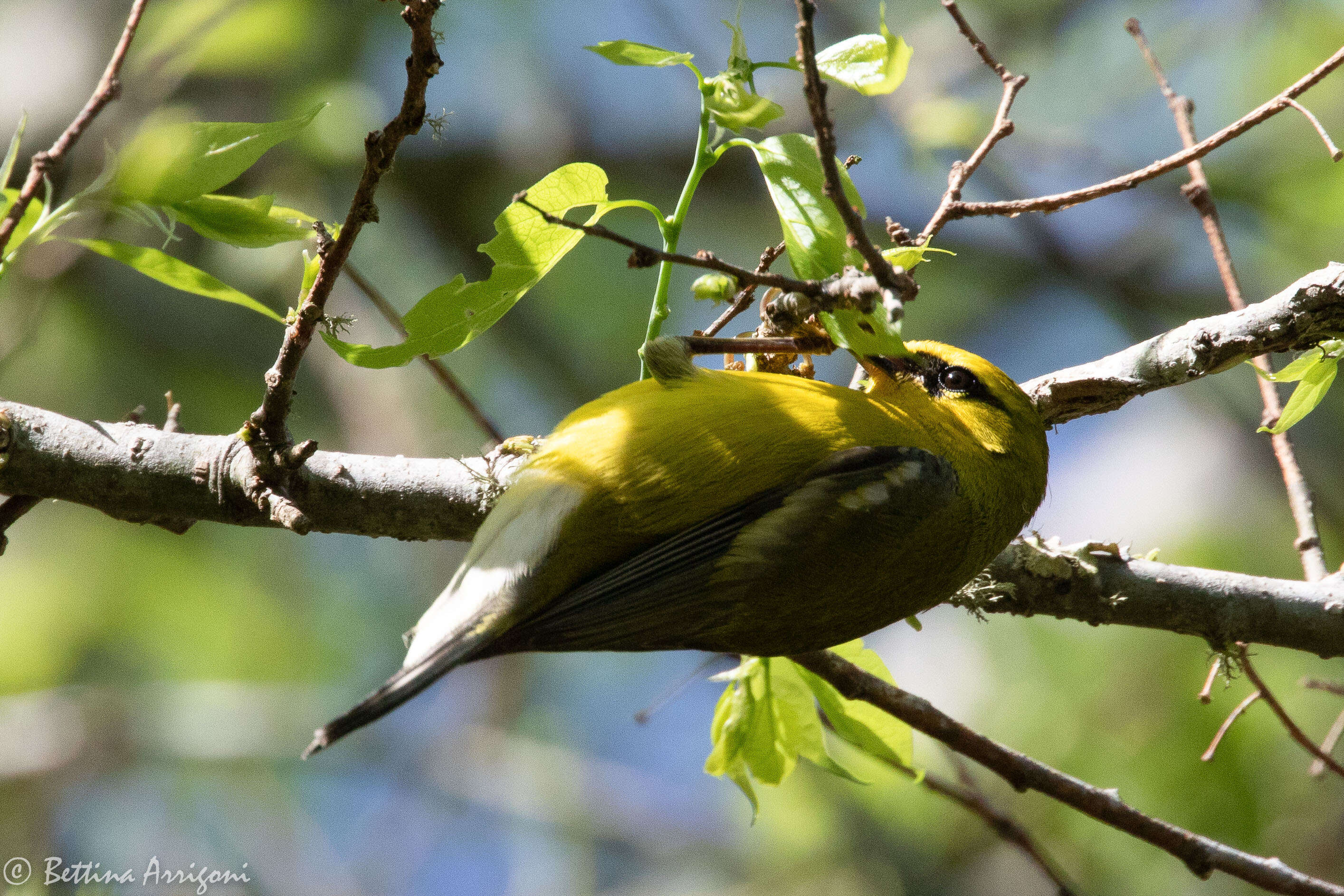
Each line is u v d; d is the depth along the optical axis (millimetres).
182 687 13867
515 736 15797
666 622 5773
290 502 5820
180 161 5000
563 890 15062
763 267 6176
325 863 14492
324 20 13609
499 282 5641
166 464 6273
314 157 13297
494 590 5547
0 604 13727
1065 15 16047
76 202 4977
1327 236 15008
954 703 13391
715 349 6199
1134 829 7035
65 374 14188
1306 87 5918
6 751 13273
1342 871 10906
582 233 5648
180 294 14375
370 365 5621
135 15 4977
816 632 6113
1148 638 11992
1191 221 16016
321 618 14445
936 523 6086
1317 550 7402
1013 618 12695
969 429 6496
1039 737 11961
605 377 15258
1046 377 7207
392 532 6656
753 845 14344
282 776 14555
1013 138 15953
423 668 5199
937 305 17406
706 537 5766
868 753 7125
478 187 15992
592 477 5719
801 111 15922
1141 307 16422
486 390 14828
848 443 6016
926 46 16078
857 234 4301
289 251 13383
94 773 13523
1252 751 11297
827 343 6496
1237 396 15562
